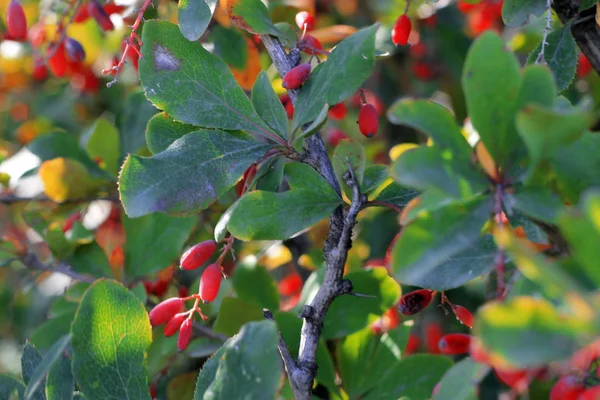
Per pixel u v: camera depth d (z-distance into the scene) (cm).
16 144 81
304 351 49
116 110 79
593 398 43
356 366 55
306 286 57
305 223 49
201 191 49
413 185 43
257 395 45
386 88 79
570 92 65
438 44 75
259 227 49
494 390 60
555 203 44
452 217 43
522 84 44
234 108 51
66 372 50
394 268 43
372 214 68
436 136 44
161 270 60
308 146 51
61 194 63
